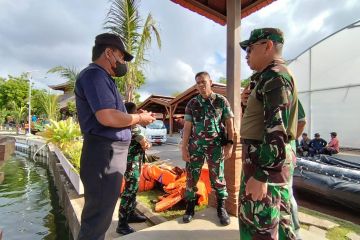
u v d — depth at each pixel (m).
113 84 2.04
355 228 3.62
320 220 3.82
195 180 3.21
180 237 2.68
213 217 3.18
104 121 1.83
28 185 9.32
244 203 1.83
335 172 5.44
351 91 13.76
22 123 32.94
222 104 3.16
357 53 13.46
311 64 15.33
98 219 1.93
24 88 32.91
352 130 13.76
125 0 6.75
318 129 15.14
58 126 9.05
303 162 6.05
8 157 2.93
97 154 1.92
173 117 22.78
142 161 3.45
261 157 1.60
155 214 3.96
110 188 1.95
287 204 1.87
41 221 5.96
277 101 1.58
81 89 1.97
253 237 1.77
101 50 2.03
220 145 3.14
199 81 3.11
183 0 4.24
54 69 11.48
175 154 13.16
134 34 6.98
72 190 5.44
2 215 6.32
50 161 11.05
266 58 1.81
